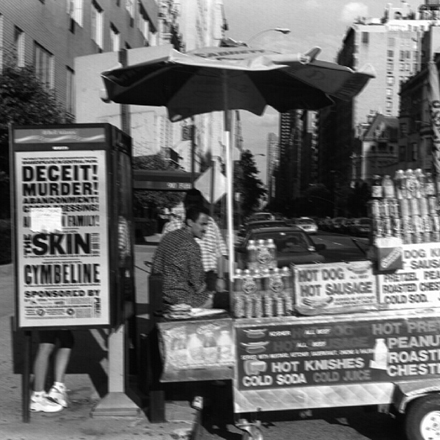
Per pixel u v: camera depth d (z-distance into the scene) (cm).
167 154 4647
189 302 660
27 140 607
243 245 1412
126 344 665
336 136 16875
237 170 3709
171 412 666
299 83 811
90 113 992
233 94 858
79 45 3123
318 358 583
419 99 9625
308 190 16175
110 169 610
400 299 583
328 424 690
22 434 598
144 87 827
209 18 11912
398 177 589
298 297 582
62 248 611
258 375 582
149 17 4728
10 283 1730
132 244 745
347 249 3759
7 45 2236
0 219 2172
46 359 673
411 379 582
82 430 612
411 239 581
